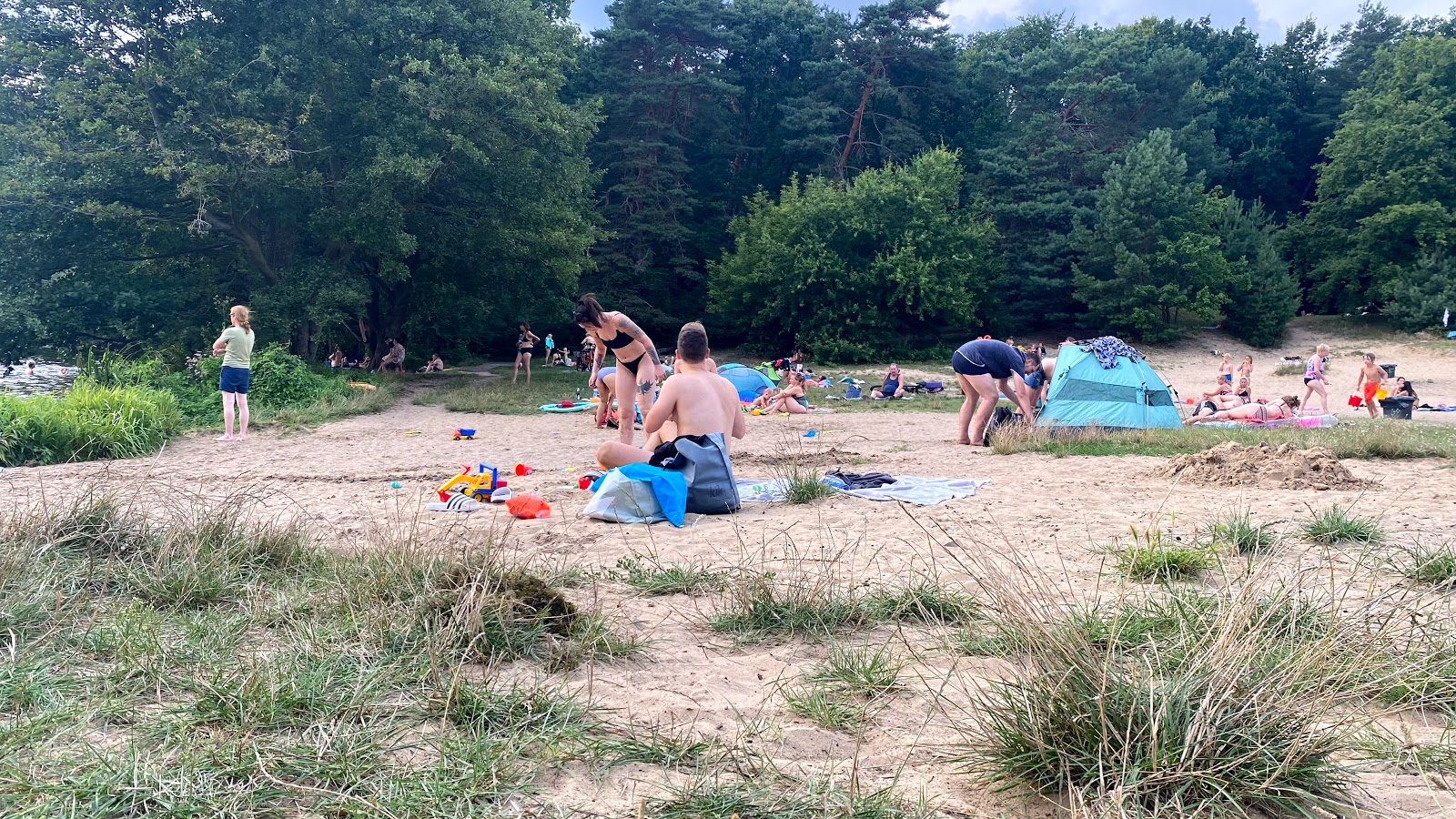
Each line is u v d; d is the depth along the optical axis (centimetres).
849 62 4841
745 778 273
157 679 335
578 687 354
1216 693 278
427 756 284
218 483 916
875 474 905
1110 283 4334
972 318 4241
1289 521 666
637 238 4653
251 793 254
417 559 462
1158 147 4438
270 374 1853
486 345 4688
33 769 262
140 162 2283
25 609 390
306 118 2353
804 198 4353
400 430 1559
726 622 437
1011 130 5050
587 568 551
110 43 2389
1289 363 3569
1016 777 274
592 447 1305
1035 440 1257
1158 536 528
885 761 293
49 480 916
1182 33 5809
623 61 4641
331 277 2547
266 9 2402
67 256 2436
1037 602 396
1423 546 563
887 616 449
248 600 443
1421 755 285
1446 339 4025
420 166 2412
